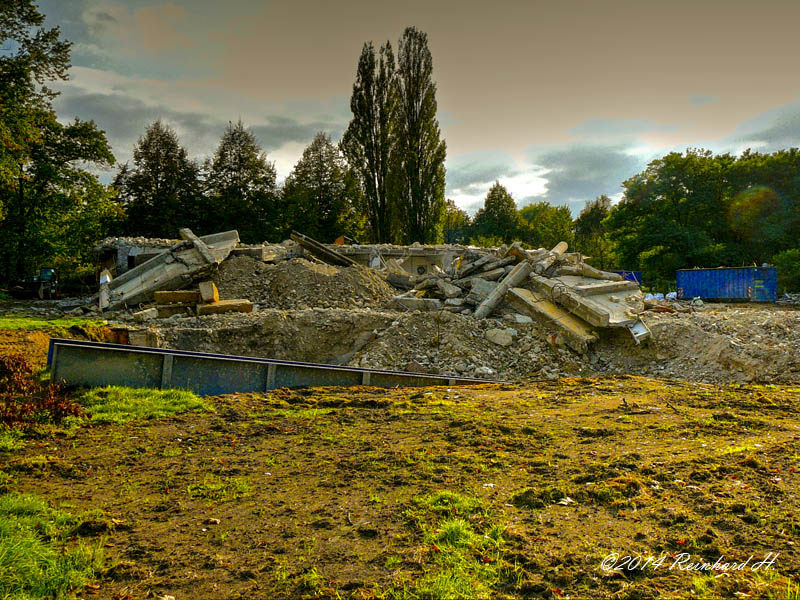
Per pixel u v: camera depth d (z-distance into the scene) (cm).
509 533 436
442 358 1614
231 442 720
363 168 5141
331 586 363
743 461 607
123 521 474
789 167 5003
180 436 744
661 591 348
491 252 3469
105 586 370
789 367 1419
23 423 746
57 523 466
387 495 532
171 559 406
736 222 4962
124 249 2919
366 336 1731
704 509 477
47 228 4056
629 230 5138
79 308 2103
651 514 472
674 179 4916
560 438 736
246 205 5534
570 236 7462
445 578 366
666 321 1755
